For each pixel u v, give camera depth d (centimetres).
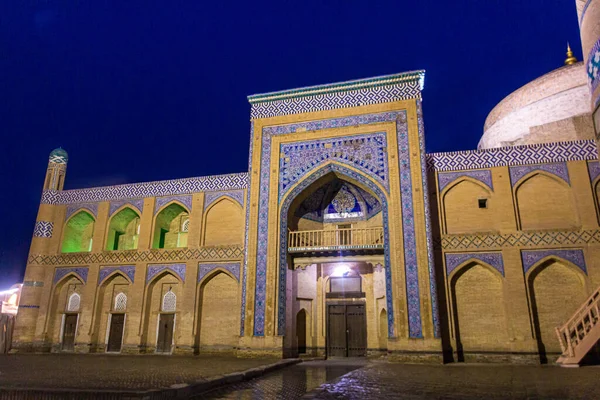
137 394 474
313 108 1233
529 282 1034
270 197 1191
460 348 1036
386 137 1155
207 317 1241
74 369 778
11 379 609
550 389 530
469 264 1077
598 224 1018
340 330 1256
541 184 1088
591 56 705
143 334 1262
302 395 532
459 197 1127
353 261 1175
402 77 1179
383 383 602
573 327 902
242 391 587
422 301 1013
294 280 1225
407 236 1062
